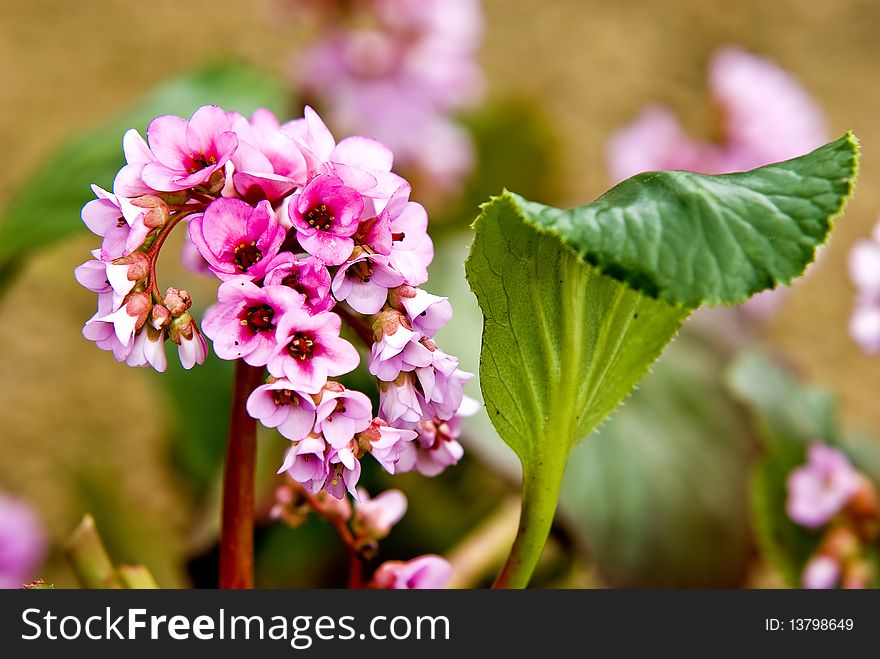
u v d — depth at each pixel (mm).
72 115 1717
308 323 581
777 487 857
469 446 804
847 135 600
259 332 586
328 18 1105
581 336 632
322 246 586
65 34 1840
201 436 1053
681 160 1117
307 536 974
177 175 597
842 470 839
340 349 585
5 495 1265
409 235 605
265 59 1822
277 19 1136
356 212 589
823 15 2059
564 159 1370
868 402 1539
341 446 587
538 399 633
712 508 881
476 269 618
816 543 844
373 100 1098
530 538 643
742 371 891
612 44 1963
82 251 1378
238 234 588
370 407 588
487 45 1948
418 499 1013
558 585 963
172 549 963
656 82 1910
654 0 2051
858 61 1988
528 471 639
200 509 1001
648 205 595
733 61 1122
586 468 872
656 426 910
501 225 611
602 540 853
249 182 600
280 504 680
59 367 1483
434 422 628
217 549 853
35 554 1052
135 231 589
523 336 628
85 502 967
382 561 1002
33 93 1740
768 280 584
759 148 1096
